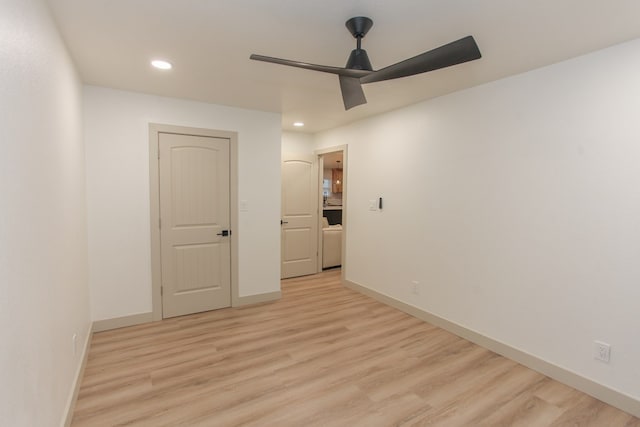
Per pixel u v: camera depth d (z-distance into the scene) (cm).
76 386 213
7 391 107
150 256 335
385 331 323
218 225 373
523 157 259
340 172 866
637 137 202
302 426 192
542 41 206
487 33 197
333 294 437
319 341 300
